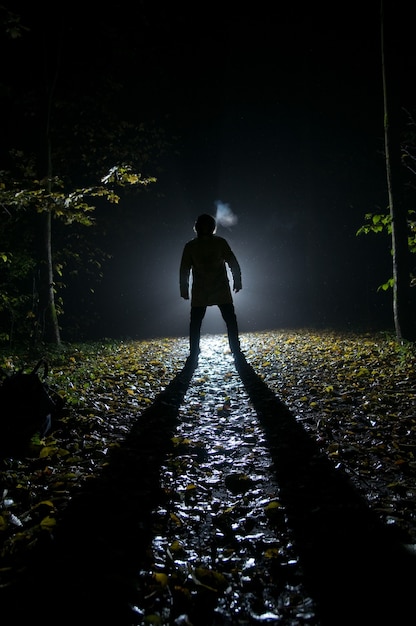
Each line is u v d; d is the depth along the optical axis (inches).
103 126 565.9
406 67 418.3
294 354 378.0
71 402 219.8
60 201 318.7
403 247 345.1
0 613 90.8
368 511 128.6
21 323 452.4
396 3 336.2
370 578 101.3
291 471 159.0
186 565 108.4
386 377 262.1
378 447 171.6
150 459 170.2
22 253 447.5
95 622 89.4
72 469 158.1
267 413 223.8
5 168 511.5
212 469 165.3
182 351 438.0
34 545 113.3
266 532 122.6
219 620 91.4
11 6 412.2
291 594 98.1
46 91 442.0
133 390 267.4
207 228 264.2
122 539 118.0
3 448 164.9
